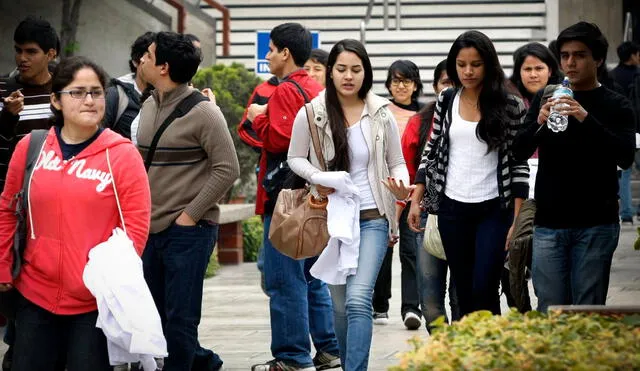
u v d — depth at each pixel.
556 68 16.34
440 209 12.79
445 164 12.75
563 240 11.94
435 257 14.52
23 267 10.55
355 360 12.04
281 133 13.87
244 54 41.03
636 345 8.21
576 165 11.78
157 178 12.80
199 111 12.74
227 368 15.00
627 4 45.62
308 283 14.62
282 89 13.96
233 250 27.88
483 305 12.64
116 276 10.12
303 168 12.37
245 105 30.00
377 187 12.37
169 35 12.75
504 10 41.31
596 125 11.55
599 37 11.78
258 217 29.73
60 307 10.38
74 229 10.35
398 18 40.50
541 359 7.73
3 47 29.91
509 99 12.53
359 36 40.84
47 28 14.91
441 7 41.56
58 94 10.49
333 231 12.06
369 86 12.50
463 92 12.75
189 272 12.78
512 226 12.48
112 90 13.98
